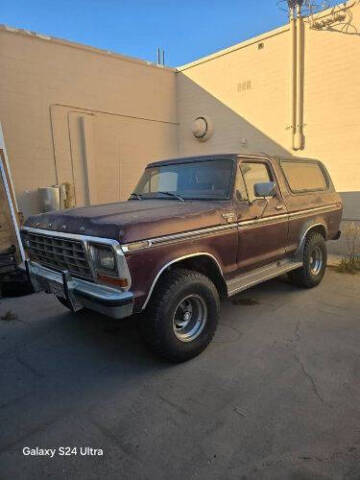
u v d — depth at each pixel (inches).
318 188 220.5
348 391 115.4
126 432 100.3
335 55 293.7
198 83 408.2
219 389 119.0
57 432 101.3
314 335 156.2
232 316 179.6
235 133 378.9
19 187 320.5
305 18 308.7
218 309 143.9
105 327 171.3
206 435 97.9
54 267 146.9
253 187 167.9
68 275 131.7
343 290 215.2
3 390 122.5
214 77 390.6
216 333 160.9
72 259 132.5
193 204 153.1
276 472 85.0
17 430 102.7
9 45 302.5
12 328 172.2
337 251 311.0
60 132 340.8
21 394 119.9
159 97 416.8
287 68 325.7
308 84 314.8
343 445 92.7
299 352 141.6
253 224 163.0
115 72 374.0
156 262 123.0
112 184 384.8
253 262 167.9
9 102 307.6
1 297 214.1
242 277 166.6
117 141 383.9
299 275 210.4
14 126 312.5
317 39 303.6
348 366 130.3
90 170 360.8
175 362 135.3
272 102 342.6
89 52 352.2
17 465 89.9
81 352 147.9
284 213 183.0
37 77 320.8
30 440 98.5
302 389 117.1
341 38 288.4
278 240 181.9
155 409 109.9
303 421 102.0
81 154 357.1
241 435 97.3
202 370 131.0
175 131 438.9
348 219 303.6
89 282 129.1
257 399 112.7
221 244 146.9
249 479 83.4
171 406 111.1
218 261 146.4
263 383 121.3
